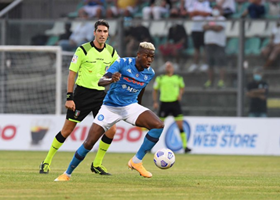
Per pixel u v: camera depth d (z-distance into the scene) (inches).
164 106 2452.0
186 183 1125.1
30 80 3016.7
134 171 1427.2
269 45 2915.8
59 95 2438.5
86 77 1262.3
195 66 3021.7
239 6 3309.5
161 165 1151.6
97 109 1285.7
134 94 1121.4
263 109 2815.0
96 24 1250.6
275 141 2373.3
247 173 1455.5
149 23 3043.8
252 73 2834.6
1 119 2477.9
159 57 3107.8
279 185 1126.4
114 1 3476.9
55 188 980.6
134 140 2420.0
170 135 2464.3
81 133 2420.0
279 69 2876.5
